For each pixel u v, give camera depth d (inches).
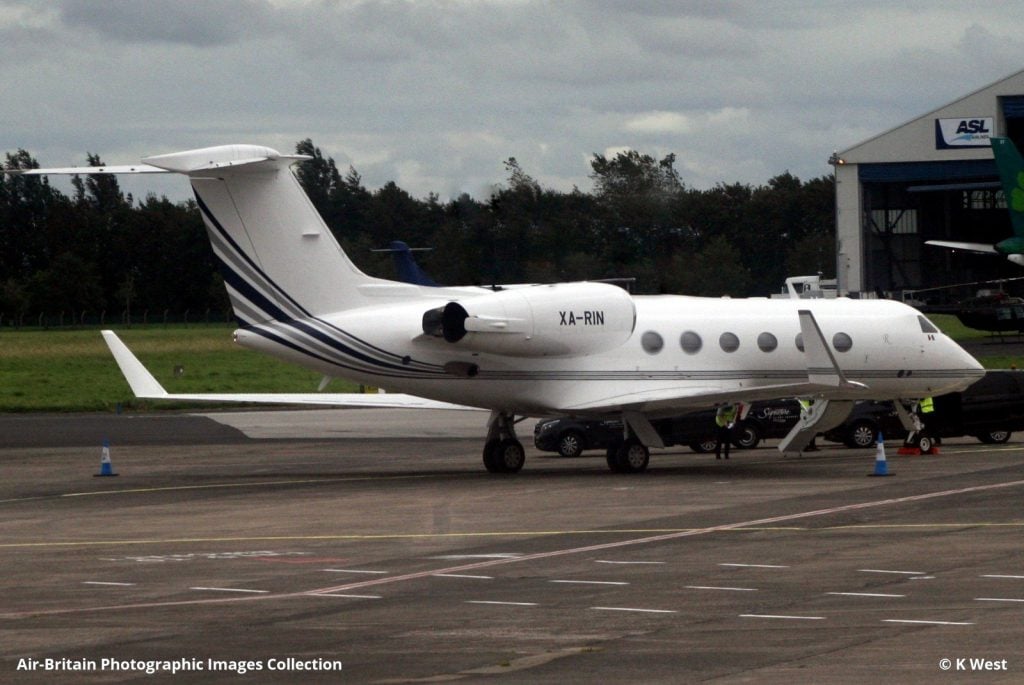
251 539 2472.9
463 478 3526.1
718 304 3922.2
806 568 2023.9
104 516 2869.1
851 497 2923.2
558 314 3518.7
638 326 3735.2
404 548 2322.8
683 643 1545.3
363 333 3415.4
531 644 1560.0
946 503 2785.4
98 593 1940.2
